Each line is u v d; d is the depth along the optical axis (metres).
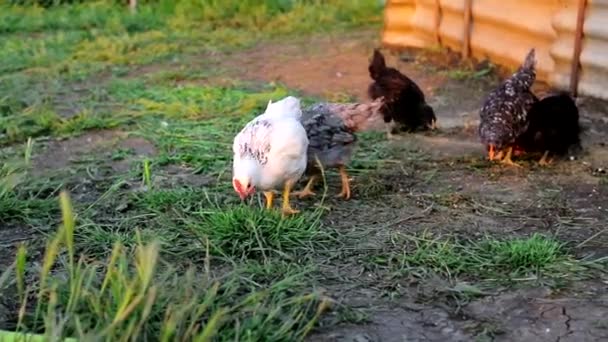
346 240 5.88
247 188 5.93
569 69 9.91
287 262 5.51
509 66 11.11
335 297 5.04
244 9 17.20
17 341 4.21
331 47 13.74
